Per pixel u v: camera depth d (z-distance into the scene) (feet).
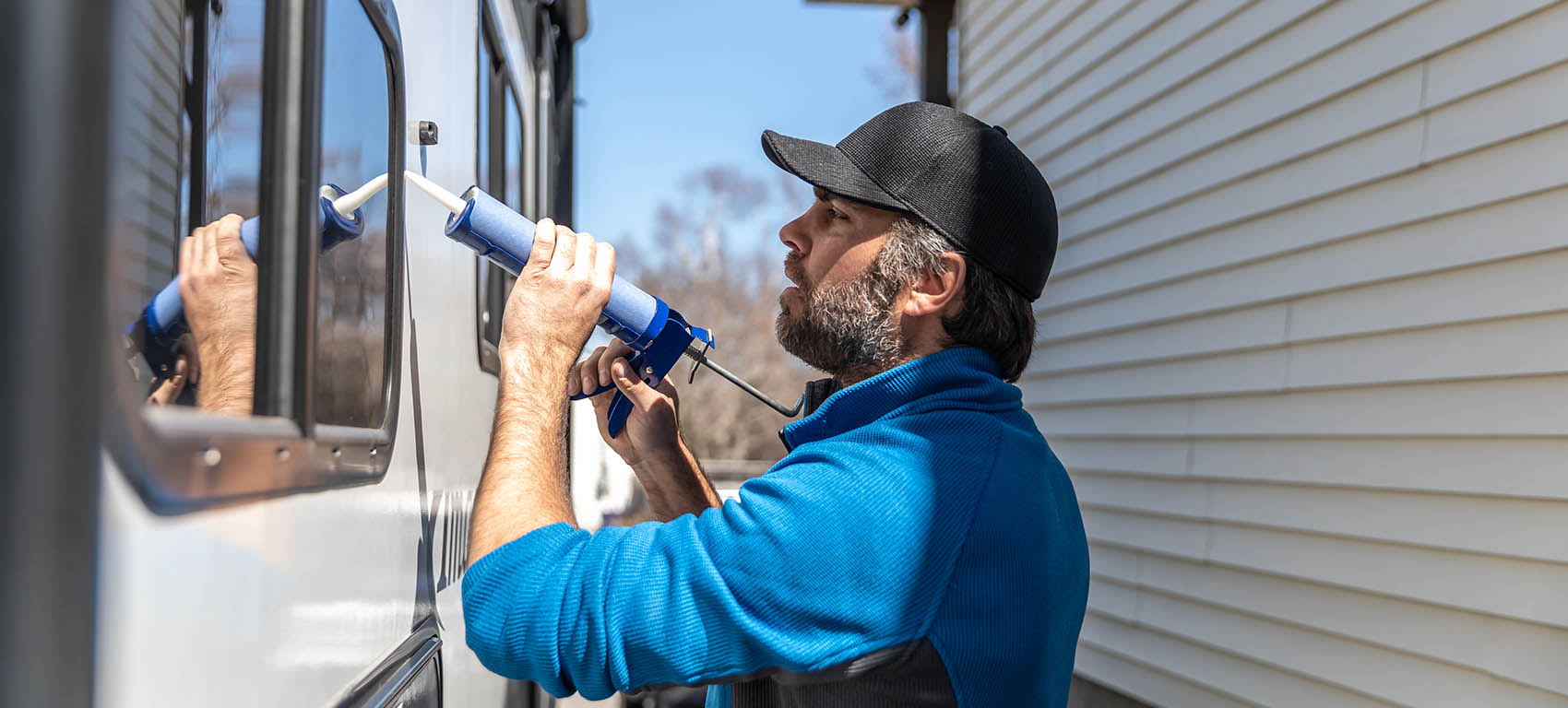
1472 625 7.22
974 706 3.49
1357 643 8.18
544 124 8.98
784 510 3.43
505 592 3.43
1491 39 7.18
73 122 1.60
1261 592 9.24
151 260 1.83
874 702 3.54
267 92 2.42
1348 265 8.36
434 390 4.28
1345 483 8.30
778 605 3.35
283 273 2.40
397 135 3.52
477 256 5.55
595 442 11.23
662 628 3.37
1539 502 6.76
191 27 2.04
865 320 4.06
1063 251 12.84
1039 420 13.32
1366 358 8.16
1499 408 7.05
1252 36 9.52
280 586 2.36
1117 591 11.48
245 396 2.35
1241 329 9.60
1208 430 9.99
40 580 1.58
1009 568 3.56
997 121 14.83
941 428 3.74
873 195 3.97
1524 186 6.91
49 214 1.58
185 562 1.88
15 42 1.57
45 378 1.58
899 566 3.41
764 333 71.72
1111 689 11.54
